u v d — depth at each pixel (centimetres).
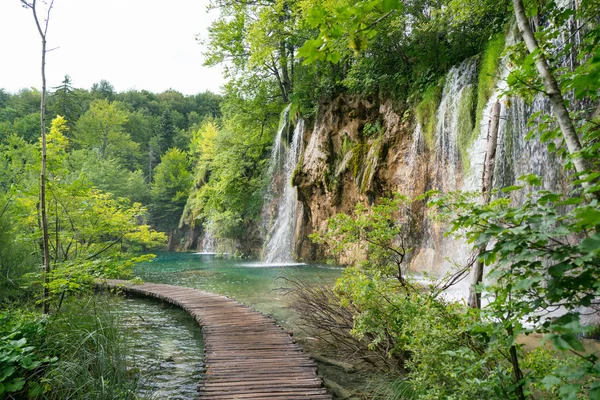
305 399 466
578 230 156
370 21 233
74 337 555
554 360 254
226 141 2803
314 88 2242
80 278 668
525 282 169
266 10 2056
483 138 1212
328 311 667
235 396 476
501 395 235
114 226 890
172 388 539
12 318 563
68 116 5338
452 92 1441
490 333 224
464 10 1181
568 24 642
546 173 942
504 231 174
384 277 522
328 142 1991
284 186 2473
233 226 2792
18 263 875
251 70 2500
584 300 160
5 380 454
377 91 1769
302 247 2211
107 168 4294
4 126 4900
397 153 1625
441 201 257
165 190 4534
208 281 1582
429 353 332
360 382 529
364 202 1769
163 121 7212
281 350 654
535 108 993
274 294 1217
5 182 1503
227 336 742
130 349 685
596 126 256
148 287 1335
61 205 805
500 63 1198
